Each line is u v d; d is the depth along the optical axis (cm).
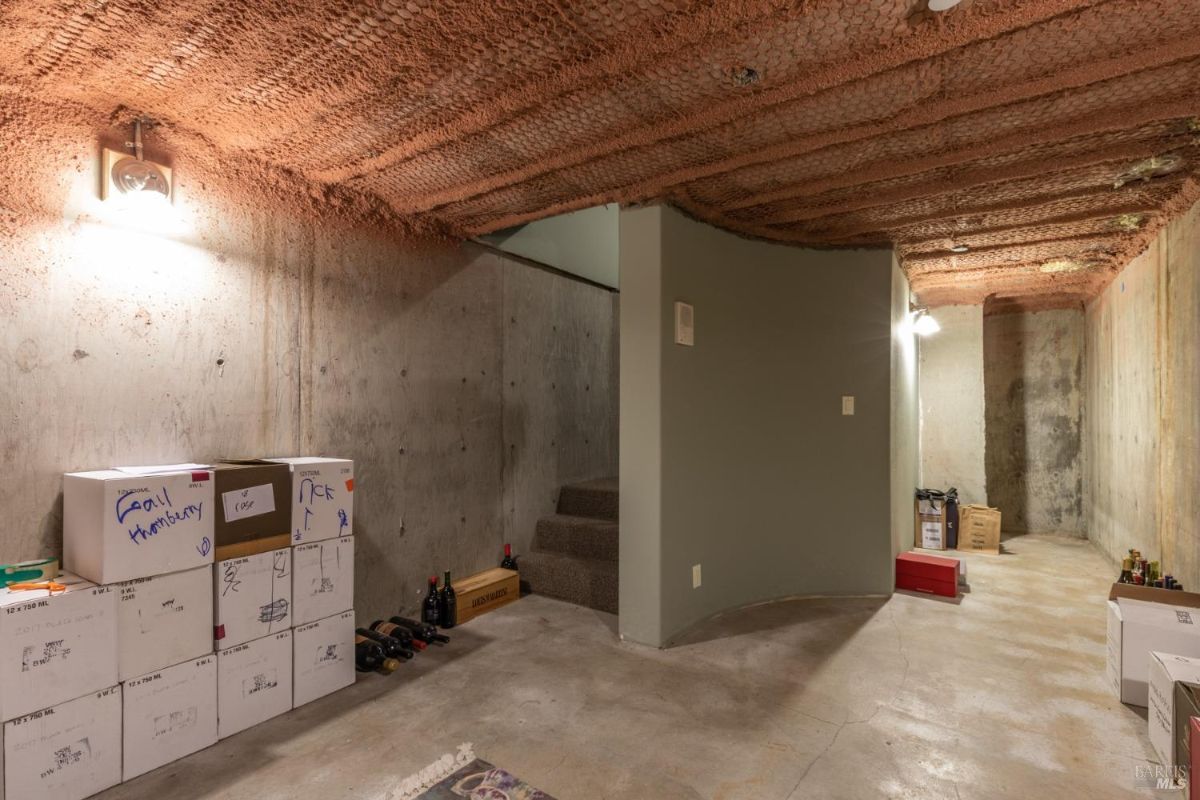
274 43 179
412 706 239
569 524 402
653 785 190
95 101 211
